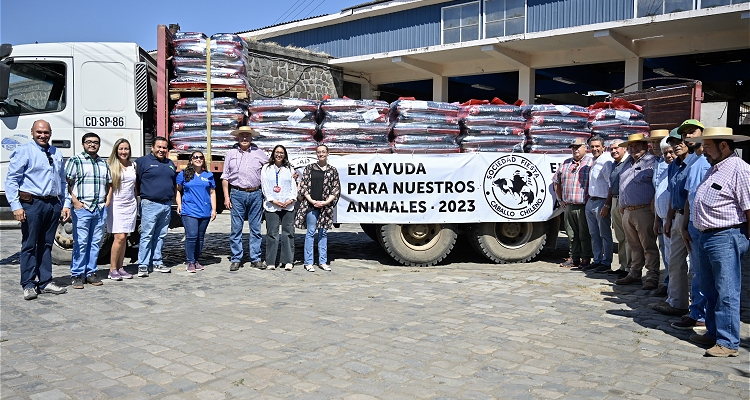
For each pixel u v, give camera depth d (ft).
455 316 18.89
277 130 26.99
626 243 25.39
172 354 15.05
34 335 16.66
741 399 12.45
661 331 17.48
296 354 15.06
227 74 26.76
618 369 14.23
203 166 26.03
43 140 20.94
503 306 20.24
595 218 26.32
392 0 64.18
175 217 28.02
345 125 26.89
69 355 14.97
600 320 18.58
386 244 27.68
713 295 15.97
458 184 27.63
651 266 22.80
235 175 26.09
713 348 15.42
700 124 17.37
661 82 62.39
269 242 26.61
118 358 14.74
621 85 68.03
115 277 24.17
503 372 13.92
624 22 44.91
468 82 67.56
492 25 57.21
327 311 19.43
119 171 23.65
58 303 20.33
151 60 29.43
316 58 62.85
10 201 20.20
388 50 65.98
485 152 27.81
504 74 70.44
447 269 27.45
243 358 14.74
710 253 15.52
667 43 48.73
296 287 23.15
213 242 35.12
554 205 28.48
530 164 28.17
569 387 13.04
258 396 12.46
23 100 26.32
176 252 31.48
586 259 27.27
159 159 24.95
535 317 18.86
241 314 19.01
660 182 20.29
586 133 29.01
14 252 29.86
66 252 26.63
